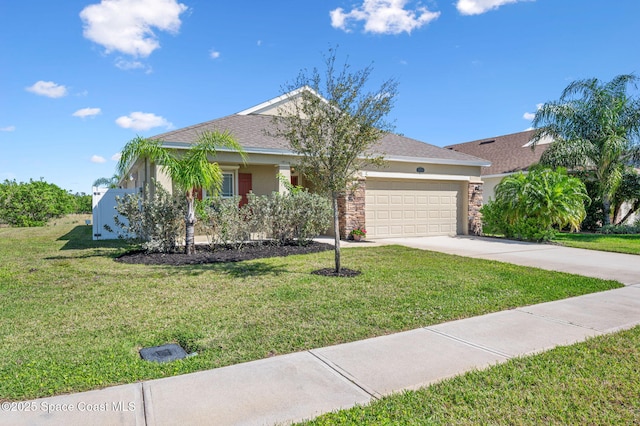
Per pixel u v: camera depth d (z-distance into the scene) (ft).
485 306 18.21
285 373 11.27
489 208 50.39
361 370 11.48
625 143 56.08
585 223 62.59
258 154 41.19
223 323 15.58
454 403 9.61
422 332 14.78
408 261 30.25
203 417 8.92
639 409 9.34
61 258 31.58
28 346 13.19
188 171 31.22
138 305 18.07
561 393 10.07
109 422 8.66
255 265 28.12
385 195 48.26
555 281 23.70
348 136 23.20
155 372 11.27
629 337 14.16
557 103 59.52
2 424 8.52
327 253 33.96
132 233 34.58
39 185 79.25
